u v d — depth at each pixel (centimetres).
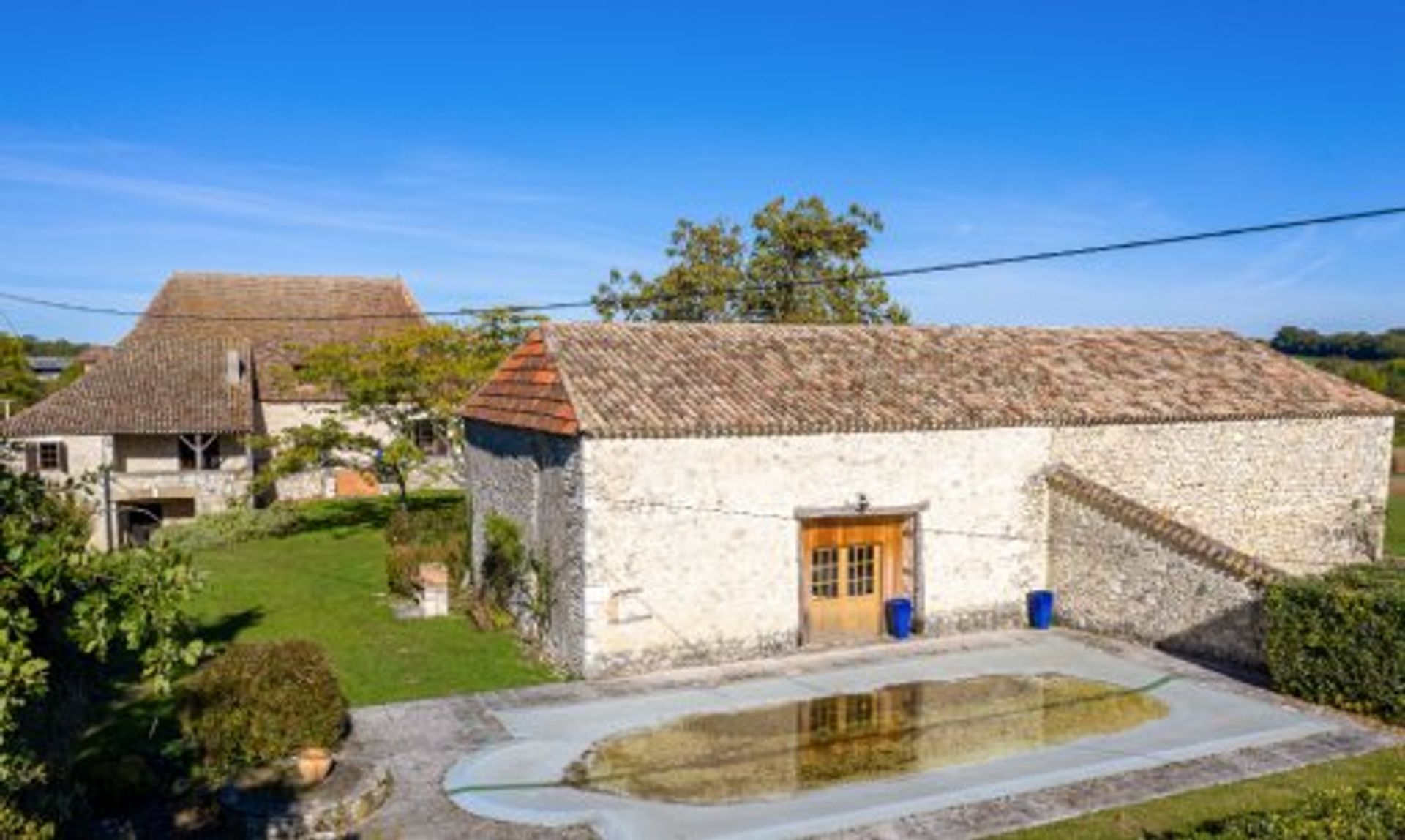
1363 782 1190
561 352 1834
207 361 3806
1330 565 2283
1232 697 1507
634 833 1076
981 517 1889
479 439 2162
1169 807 1125
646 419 1619
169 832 1066
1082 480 1922
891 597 1864
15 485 676
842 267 3944
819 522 1803
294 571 2491
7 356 5344
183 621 693
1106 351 2316
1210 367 2338
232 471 3512
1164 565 1759
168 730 1339
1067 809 1127
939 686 1570
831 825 1092
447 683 1589
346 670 1655
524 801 1156
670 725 1403
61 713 815
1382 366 6247
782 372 1906
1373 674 1400
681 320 3966
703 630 1673
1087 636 1859
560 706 1476
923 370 2030
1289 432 2211
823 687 1566
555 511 1712
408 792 1178
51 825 633
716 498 1672
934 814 1117
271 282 4553
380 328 4428
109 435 3388
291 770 1157
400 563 2227
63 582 638
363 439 2922
